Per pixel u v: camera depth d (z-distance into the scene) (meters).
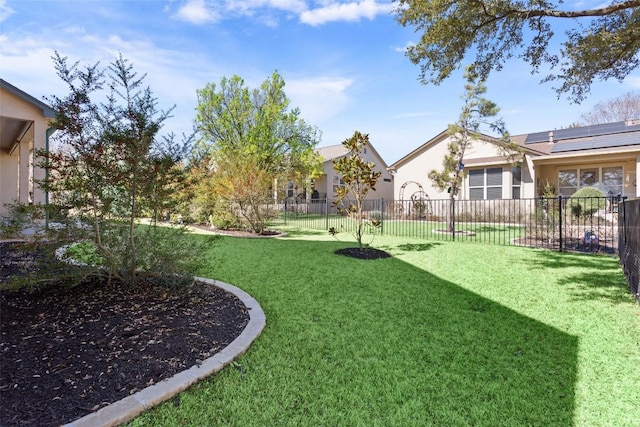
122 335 2.56
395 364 2.33
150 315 2.98
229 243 7.93
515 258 6.23
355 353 2.48
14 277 3.11
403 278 4.71
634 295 3.96
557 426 1.73
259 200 9.94
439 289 4.19
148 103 3.25
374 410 1.84
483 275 4.93
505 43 6.24
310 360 2.36
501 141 13.02
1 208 10.16
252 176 9.91
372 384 2.09
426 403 1.91
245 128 16.53
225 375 2.14
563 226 8.57
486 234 10.41
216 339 2.59
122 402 1.78
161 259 3.54
